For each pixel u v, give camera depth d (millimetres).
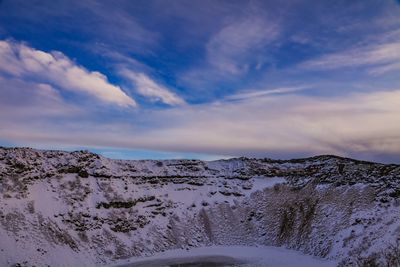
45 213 81750
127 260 80438
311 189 103750
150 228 93188
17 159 89125
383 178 95938
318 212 94062
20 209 79500
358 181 98875
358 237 76188
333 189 99688
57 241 77000
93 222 85938
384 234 69188
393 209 83438
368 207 87938
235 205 106125
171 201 104125
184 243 92562
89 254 78250
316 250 82812
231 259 80625
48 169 93125
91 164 101875
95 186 96438
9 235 72875
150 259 81250
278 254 84750
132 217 93250
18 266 66812
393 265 56156
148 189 105750
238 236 97625
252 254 85188
